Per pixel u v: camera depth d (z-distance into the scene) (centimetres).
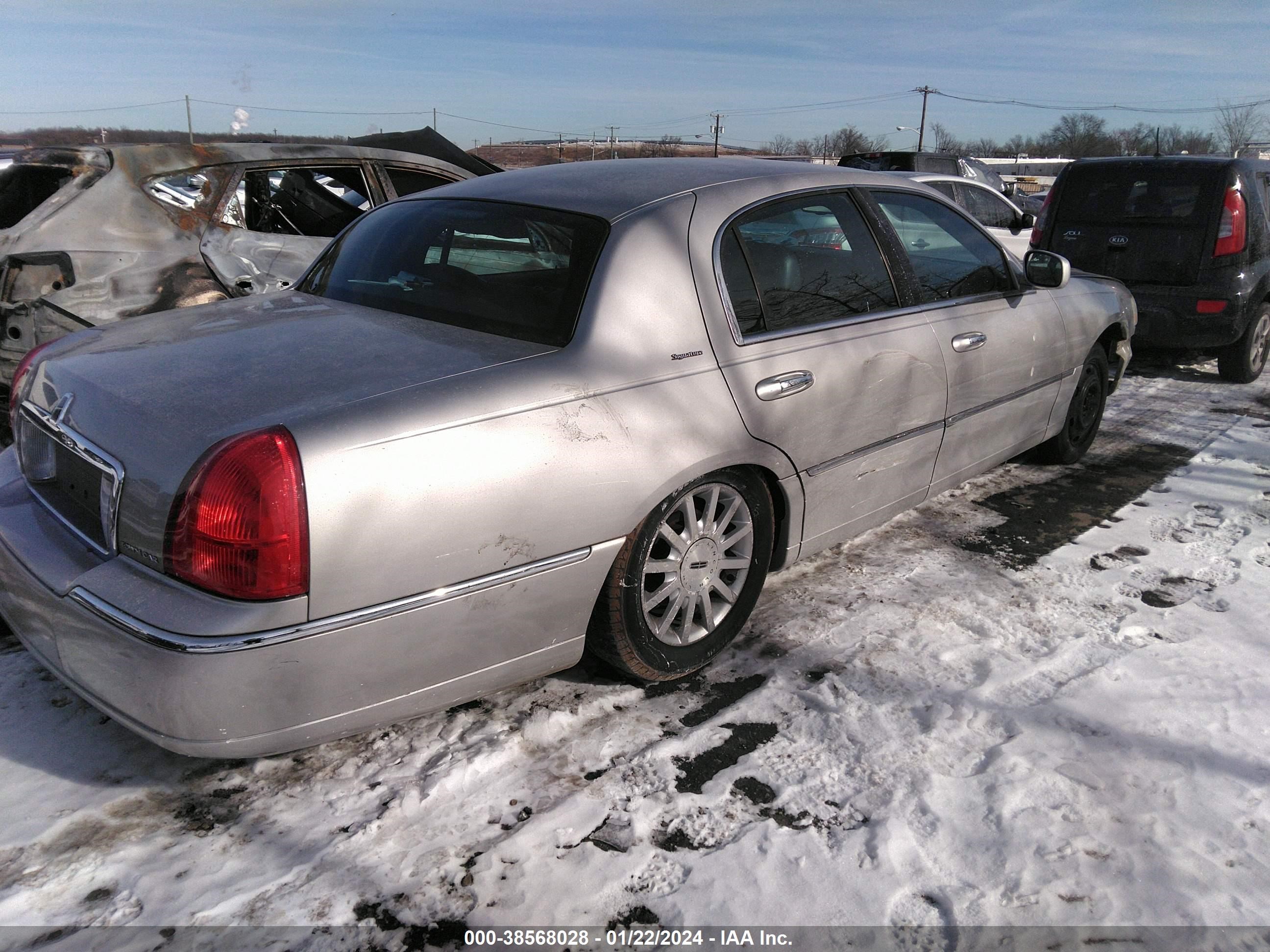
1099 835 214
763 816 221
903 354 323
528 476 218
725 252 278
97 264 439
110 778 230
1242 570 357
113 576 201
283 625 191
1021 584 346
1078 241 710
